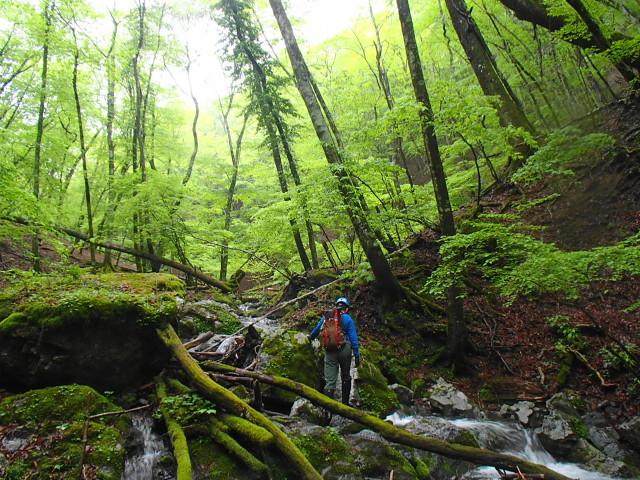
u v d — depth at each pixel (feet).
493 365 25.32
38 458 12.23
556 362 24.13
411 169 67.51
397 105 25.38
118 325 17.93
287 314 34.17
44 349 16.63
